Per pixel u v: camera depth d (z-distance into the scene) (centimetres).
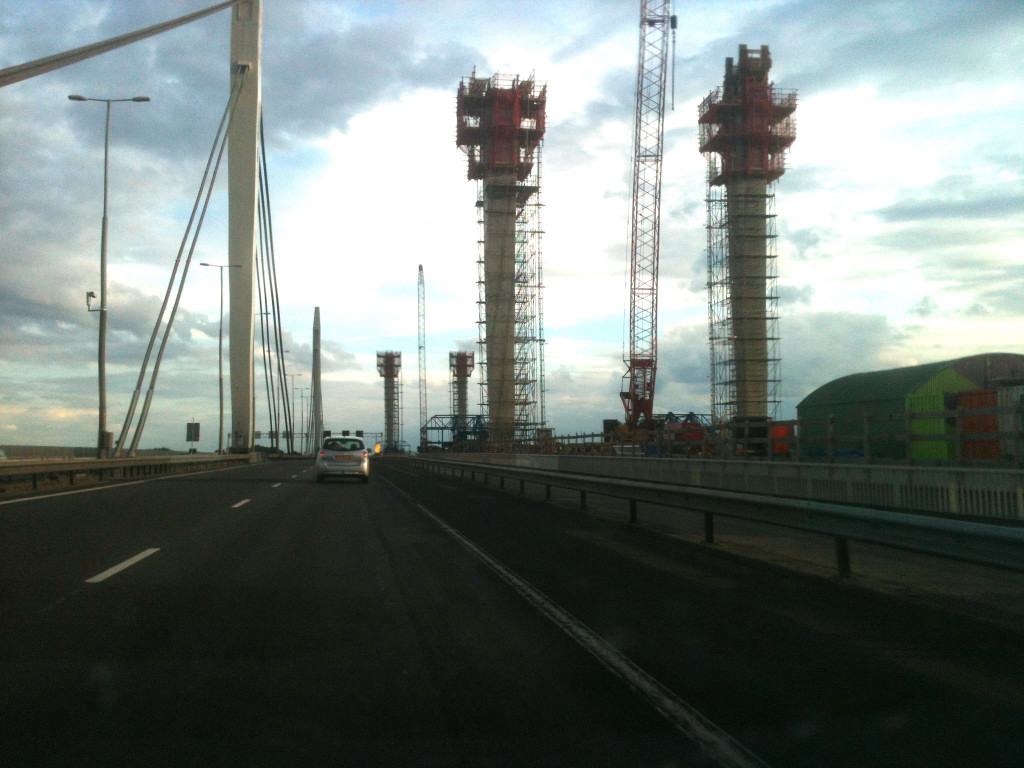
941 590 843
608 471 2973
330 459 2989
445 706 501
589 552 1164
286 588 873
